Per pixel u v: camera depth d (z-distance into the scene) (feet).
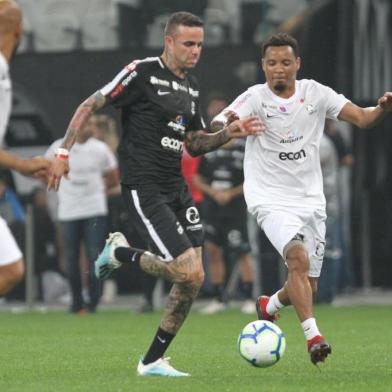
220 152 165.89
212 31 205.16
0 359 102.27
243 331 89.35
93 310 170.71
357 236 198.90
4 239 72.33
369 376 86.43
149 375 86.63
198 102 88.53
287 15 204.03
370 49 193.67
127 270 195.31
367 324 145.18
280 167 96.27
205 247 186.39
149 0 206.08
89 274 169.07
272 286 185.88
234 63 187.83
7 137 194.59
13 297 195.93
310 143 96.53
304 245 92.63
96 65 192.34
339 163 184.55
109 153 169.89
